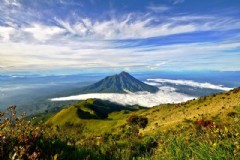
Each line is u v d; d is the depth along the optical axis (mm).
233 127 5117
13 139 4723
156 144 8016
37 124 5617
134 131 10445
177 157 4812
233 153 3766
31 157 4098
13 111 4969
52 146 5508
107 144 7570
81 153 5965
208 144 4375
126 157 6723
